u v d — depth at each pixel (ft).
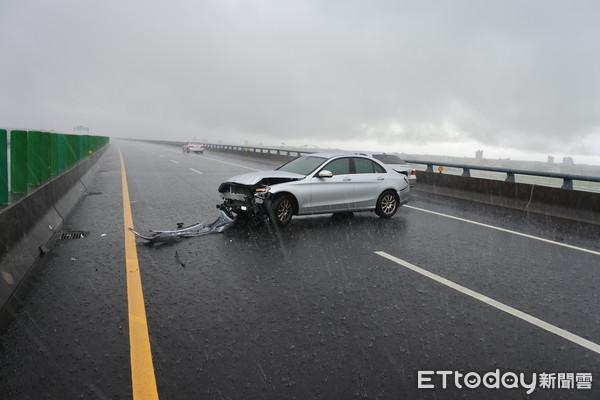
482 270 20.20
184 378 10.69
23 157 22.25
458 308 15.49
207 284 17.49
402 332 13.48
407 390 10.43
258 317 14.38
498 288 17.71
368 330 13.57
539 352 12.44
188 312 14.66
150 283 17.46
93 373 10.80
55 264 19.72
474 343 12.88
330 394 10.19
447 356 12.09
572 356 12.24
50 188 27.78
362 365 11.50
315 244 24.64
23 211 19.97
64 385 10.27
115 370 10.98
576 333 13.69
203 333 13.12
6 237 17.01
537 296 16.87
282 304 15.56
